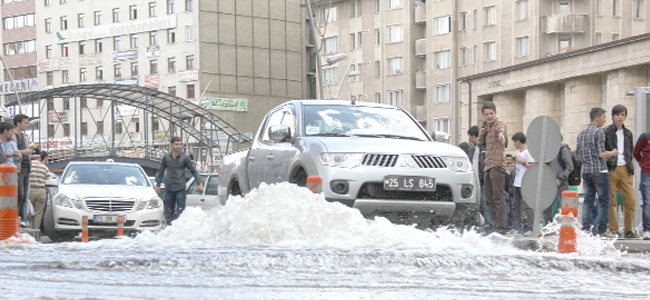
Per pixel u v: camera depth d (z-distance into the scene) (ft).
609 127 36.14
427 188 28.07
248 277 15.80
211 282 14.94
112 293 13.24
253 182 34.50
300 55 256.93
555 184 30.42
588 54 127.44
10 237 26.18
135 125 255.91
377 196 27.76
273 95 250.37
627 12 173.47
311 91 264.11
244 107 244.22
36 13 282.56
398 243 23.04
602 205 35.78
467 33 188.85
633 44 117.39
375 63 213.87
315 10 230.27
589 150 35.88
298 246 22.15
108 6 263.49
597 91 130.41
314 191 26.55
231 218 24.49
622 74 120.26
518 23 175.22
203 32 240.53
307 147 29.14
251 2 247.91
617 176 36.06
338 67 224.53
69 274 15.92
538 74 140.36
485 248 23.07
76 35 271.28
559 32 169.27
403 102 207.10
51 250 21.03
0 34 293.23
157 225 47.67
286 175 30.40
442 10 195.42
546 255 19.81
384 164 27.94
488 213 43.83
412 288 14.70
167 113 181.37
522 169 41.09
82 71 271.69
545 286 15.46
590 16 169.68
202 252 19.27
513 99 151.84
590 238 24.00
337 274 16.60
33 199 47.21
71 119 272.51
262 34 249.34
